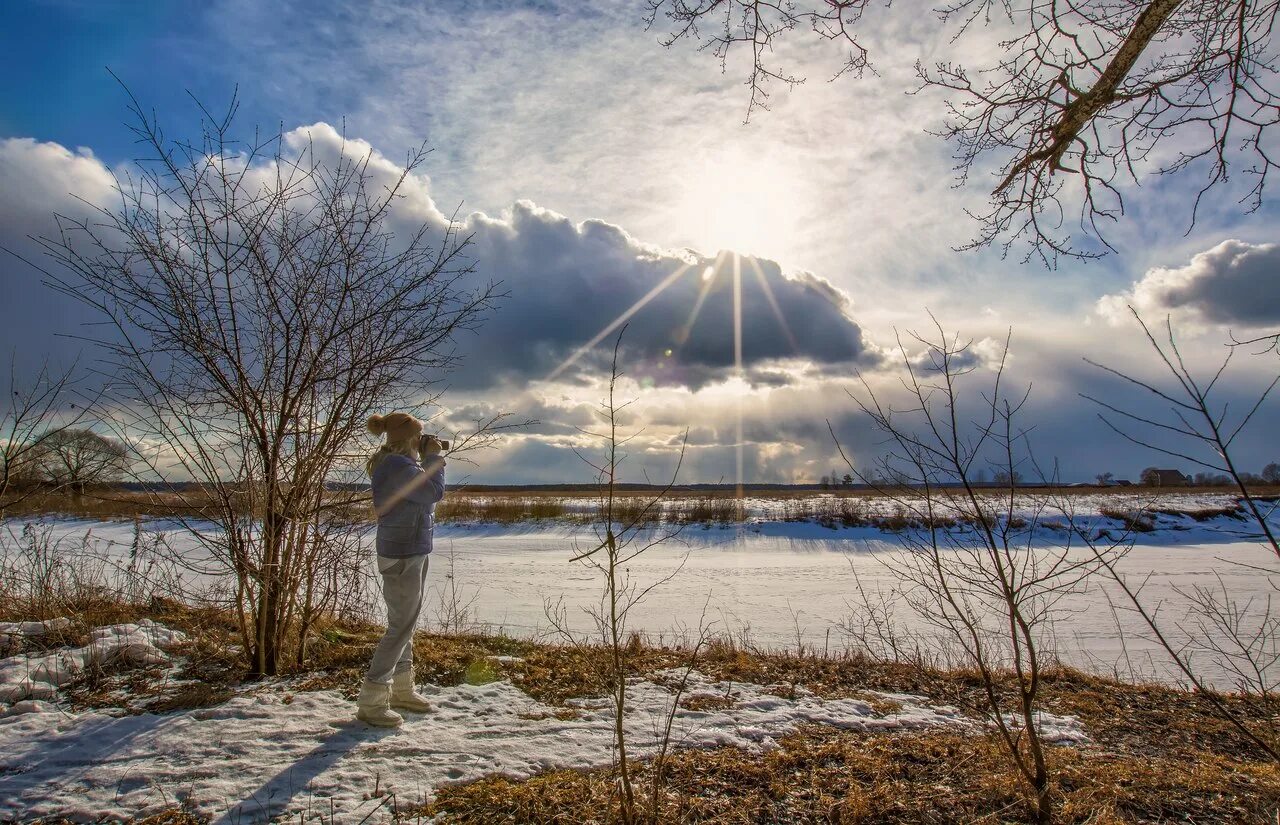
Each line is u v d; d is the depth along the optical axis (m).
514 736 4.50
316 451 5.53
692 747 4.50
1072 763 4.47
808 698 5.66
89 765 3.89
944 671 6.99
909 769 4.31
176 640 5.98
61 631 5.80
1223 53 4.87
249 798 3.58
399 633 4.56
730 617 12.03
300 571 5.65
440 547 22.28
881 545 21.66
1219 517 25.39
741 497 28.70
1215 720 5.62
